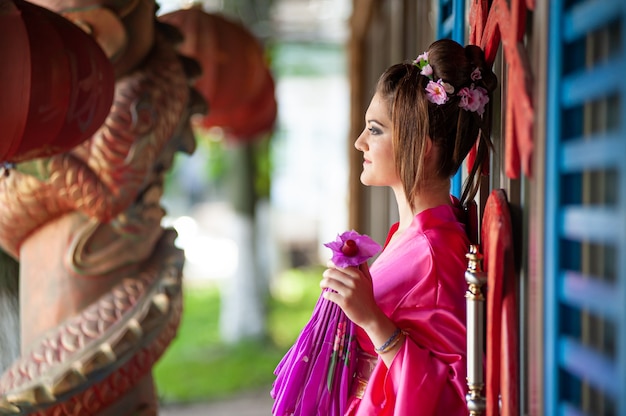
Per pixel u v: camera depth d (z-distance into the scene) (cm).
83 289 271
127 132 265
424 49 320
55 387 254
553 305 117
